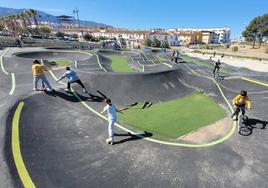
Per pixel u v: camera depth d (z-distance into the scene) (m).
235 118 11.30
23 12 78.62
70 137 8.38
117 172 6.63
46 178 6.16
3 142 7.38
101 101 12.56
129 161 7.18
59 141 8.04
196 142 8.83
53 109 10.56
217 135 9.55
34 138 7.96
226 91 16.64
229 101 14.60
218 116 11.88
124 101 13.45
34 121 9.13
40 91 12.16
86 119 9.98
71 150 7.58
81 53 31.80
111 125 8.03
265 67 35.41
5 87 12.80
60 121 9.52
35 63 11.80
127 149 7.86
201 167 7.10
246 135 9.58
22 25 86.38
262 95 15.23
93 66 23.88
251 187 6.38
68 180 6.18
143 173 6.65
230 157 7.79
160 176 6.56
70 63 25.73
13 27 80.56
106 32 122.31
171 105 13.55
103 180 6.28
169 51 61.72
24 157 6.86
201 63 36.19
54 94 12.10
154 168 6.90
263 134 9.71
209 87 17.02
